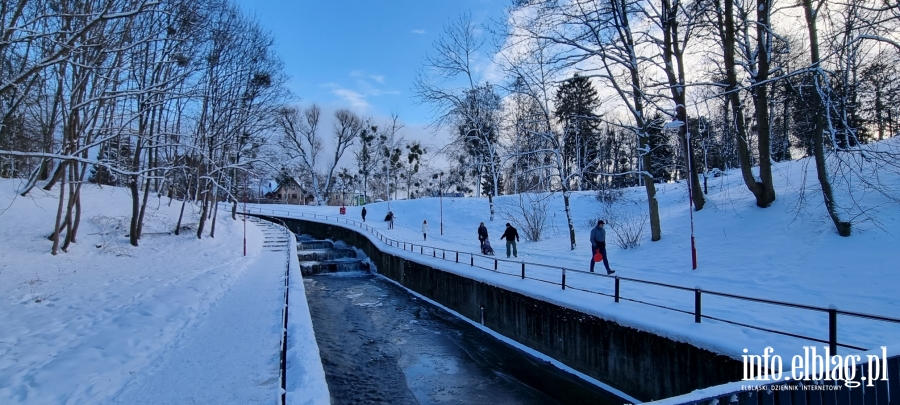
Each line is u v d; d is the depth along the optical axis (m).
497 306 13.23
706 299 9.94
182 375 6.84
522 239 26.12
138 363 7.40
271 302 12.19
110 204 26.06
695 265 13.07
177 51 16.06
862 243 11.43
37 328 9.14
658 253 15.70
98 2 13.24
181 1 15.84
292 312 10.86
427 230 31.59
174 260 19.67
